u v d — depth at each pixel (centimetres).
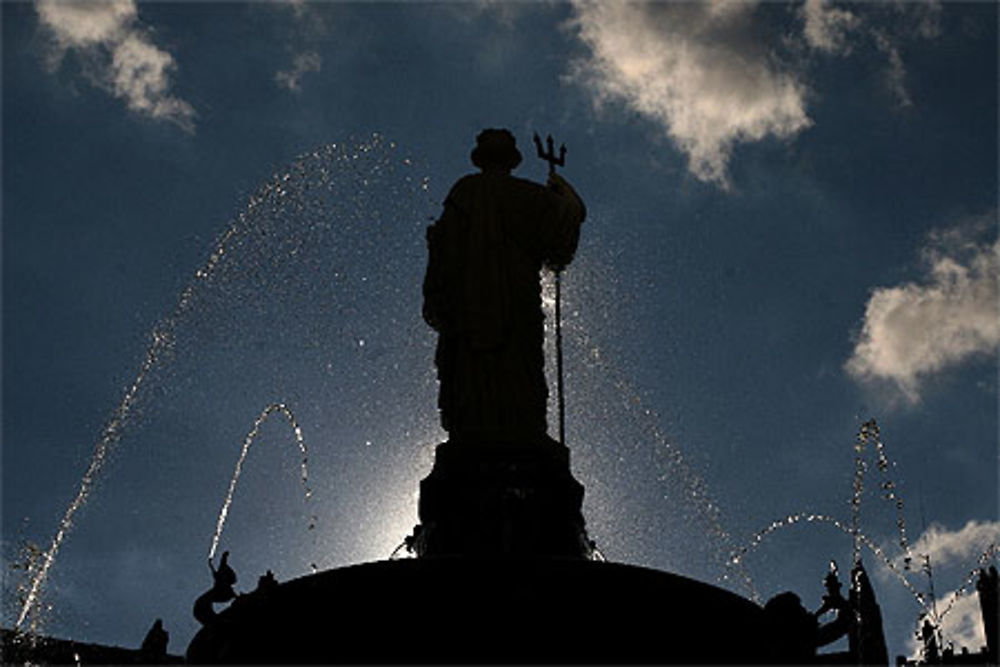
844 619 1911
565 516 1947
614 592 1608
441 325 2123
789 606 1727
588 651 1561
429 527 1934
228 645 1656
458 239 2116
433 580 1611
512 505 1905
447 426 2075
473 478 1934
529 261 2103
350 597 1617
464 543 1894
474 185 2153
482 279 2069
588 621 1580
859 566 1964
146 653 1942
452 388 2073
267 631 1630
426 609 1586
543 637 1564
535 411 2022
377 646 1573
